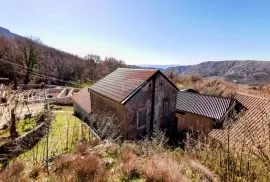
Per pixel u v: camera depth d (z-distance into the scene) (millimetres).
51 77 45781
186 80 42062
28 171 6105
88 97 18953
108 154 7094
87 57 71750
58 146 9883
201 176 5133
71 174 5129
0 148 8930
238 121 7582
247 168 4523
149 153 7008
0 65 37344
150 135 13688
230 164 5219
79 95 20906
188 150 7566
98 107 15461
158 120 14312
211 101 17703
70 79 51312
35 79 41094
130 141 11203
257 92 29469
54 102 23891
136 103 12500
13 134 10414
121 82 14609
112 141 9727
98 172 5215
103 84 16250
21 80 39062
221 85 33000
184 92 20375
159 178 4953
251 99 16953
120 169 5703
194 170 5492
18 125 12469
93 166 5367
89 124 15219
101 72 57062
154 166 5445
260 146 4586
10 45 42594
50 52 66812
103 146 7816
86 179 4977
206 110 16875
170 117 15461
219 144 6574
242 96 17953
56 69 49531
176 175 4984
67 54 77875
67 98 24891
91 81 51719
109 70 61000
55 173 5586
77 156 6535
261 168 4363
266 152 4543
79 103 18672
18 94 20750
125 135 12297
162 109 14523
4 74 37750
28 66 38156
